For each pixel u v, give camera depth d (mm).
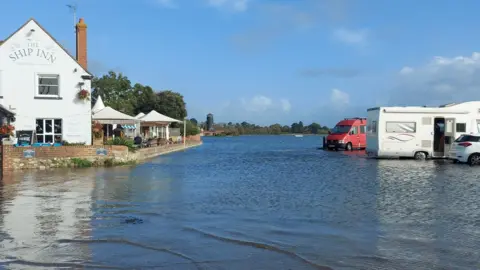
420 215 9867
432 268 6285
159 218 9617
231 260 6668
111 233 8281
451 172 19438
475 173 18969
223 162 26875
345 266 6375
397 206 10984
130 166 23328
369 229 8578
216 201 11812
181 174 19078
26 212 10172
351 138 42531
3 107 23688
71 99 25906
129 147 26266
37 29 25375
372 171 20172
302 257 6797
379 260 6645
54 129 25797
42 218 9539
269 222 9234
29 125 25281
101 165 23062
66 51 25812
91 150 22844
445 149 27047
